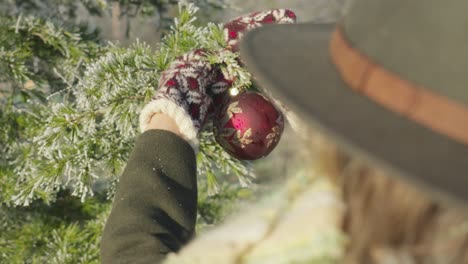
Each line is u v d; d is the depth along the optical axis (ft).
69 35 6.20
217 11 6.66
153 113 3.84
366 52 2.45
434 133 2.36
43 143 5.03
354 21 2.52
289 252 2.46
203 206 6.04
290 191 2.61
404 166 2.30
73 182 5.68
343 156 2.50
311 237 2.46
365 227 2.42
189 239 3.57
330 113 2.44
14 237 6.11
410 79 2.37
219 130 4.13
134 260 3.38
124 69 4.68
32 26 6.19
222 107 4.14
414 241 2.39
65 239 5.94
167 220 3.54
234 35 4.28
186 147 3.75
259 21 4.31
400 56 2.39
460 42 2.32
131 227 3.47
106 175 5.12
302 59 2.67
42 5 6.54
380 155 2.32
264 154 4.16
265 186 5.73
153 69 4.66
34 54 6.33
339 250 2.44
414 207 2.37
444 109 2.34
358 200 2.43
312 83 2.54
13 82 6.25
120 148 4.94
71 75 6.18
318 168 2.56
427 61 2.35
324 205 2.51
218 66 4.20
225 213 5.97
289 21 4.30
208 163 4.91
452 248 2.39
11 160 6.14
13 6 6.42
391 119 2.39
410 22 2.38
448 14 2.34
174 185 3.64
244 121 4.08
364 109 2.43
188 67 4.04
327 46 2.77
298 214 2.53
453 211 2.38
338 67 2.56
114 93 4.66
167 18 6.72
